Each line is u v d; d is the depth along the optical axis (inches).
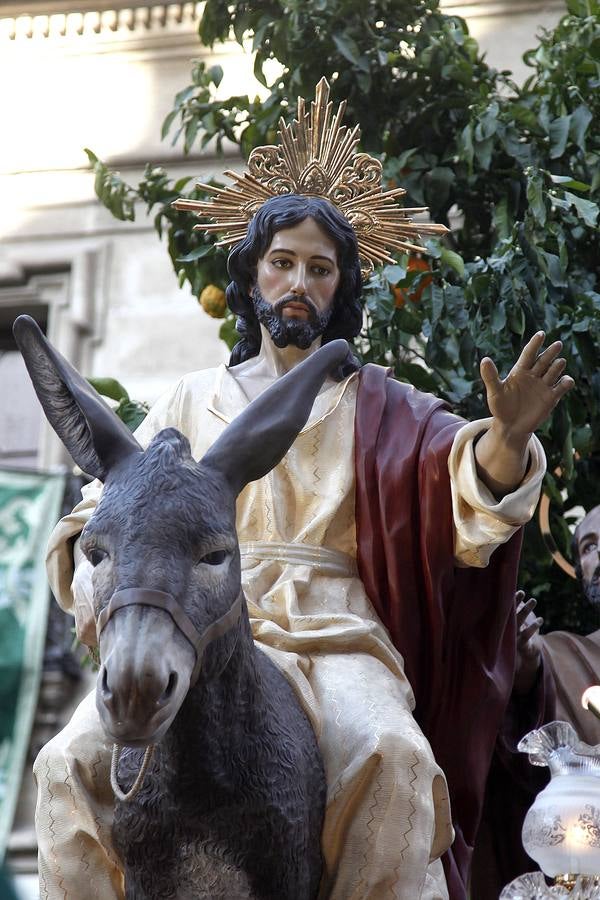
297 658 362.3
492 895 459.5
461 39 623.8
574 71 609.6
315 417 393.7
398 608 383.2
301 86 614.5
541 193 553.3
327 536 386.0
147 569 302.7
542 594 570.9
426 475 380.2
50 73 889.5
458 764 392.5
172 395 407.5
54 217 874.8
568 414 535.5
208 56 862.5
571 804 349.1
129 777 331.6
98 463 320.5
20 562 810.8
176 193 621.9
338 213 405.4
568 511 615.2
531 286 546.0
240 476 320.2
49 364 325.7
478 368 546.0
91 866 349.4
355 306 408.5
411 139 611.8
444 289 548.4
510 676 398.6
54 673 806.5
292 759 337.1
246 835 328.5
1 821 781.3
